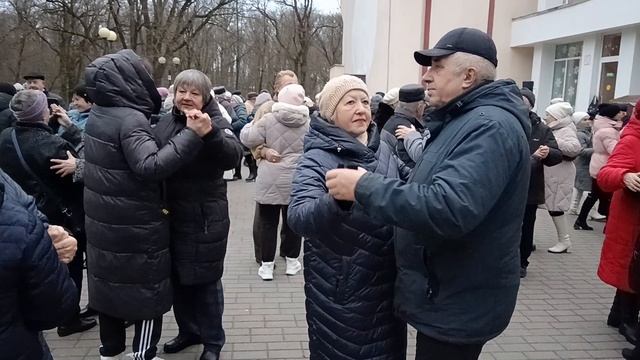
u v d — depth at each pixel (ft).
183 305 11.60
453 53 6.41
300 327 13.35
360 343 7.40
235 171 38.65
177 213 10.23
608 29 48.62
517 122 6.13
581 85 54.75
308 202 6.75
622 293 12.96
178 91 9.93
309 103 25.38
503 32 66.18
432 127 6.63
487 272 6.35
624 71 47.52
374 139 7.83
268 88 139.13
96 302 9.73
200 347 11.98
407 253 6.74
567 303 15.25
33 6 81.82
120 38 78.69
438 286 6.50
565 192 19.86
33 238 5.36
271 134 16.21
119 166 9.17
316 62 147.54
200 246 10.38
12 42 100.73
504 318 6.59
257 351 12.01
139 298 9.53
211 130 9.61
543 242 22.13
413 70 65.77
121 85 9.17
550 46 61.52
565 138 19.13
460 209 5.55
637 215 12.32
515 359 11.85
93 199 9.36
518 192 6.28
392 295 7.48
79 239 12.42
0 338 5.33
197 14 83.15
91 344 12.19
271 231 16.83
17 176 11.32
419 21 65.10
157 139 9.87
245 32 134.31
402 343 7.81
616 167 11.97
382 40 65.77
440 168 5.95
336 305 7.37
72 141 14.19
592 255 20.15
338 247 7.23
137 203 9.30
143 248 9.44
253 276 17.33
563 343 12.69
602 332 13.32
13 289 5.34
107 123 9.16
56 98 20.17
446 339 6.48
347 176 5.99
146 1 77.92
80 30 88.99
